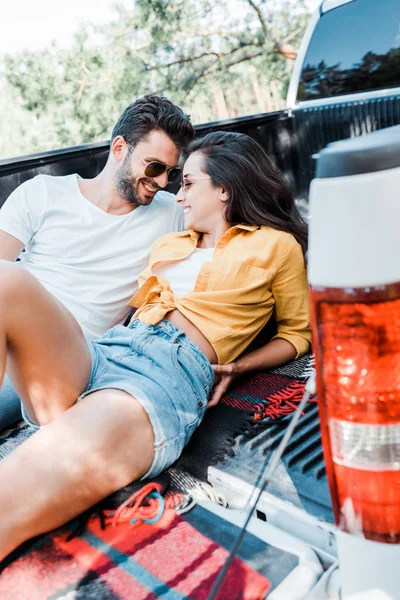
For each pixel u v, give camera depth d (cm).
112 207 237
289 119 339
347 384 83
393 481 85
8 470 125
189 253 205
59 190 237
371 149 75
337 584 106
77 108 1261
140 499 134
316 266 80
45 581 116
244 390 185
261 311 193
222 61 1295
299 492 130
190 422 155
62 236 232
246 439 157
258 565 115
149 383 152
